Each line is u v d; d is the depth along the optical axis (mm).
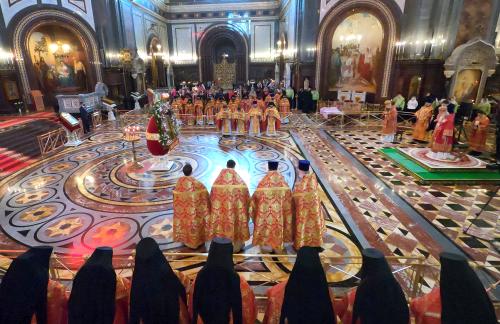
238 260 4051
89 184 6781
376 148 9641
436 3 13391
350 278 3717
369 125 13031
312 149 9562
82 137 11430
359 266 3947
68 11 15758
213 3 25234
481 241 4504
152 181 6922
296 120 14336
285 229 4027
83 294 1704
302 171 3973
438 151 7887
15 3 14852
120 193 6293
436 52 13672
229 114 11398
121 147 9953
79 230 4879
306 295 1641
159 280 1781
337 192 6258
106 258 1818
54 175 7352
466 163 7535
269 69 26422
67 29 16344
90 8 16125
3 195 6207
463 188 6457
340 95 15273
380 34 14672
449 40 13320
